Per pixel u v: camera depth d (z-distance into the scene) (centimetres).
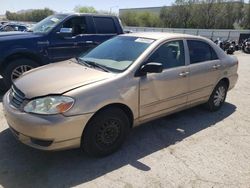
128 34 466
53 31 652
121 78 353
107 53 423
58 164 340
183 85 441
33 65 629
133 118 377
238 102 630
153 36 434
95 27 726
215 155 382
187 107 475
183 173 335
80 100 314
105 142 353
